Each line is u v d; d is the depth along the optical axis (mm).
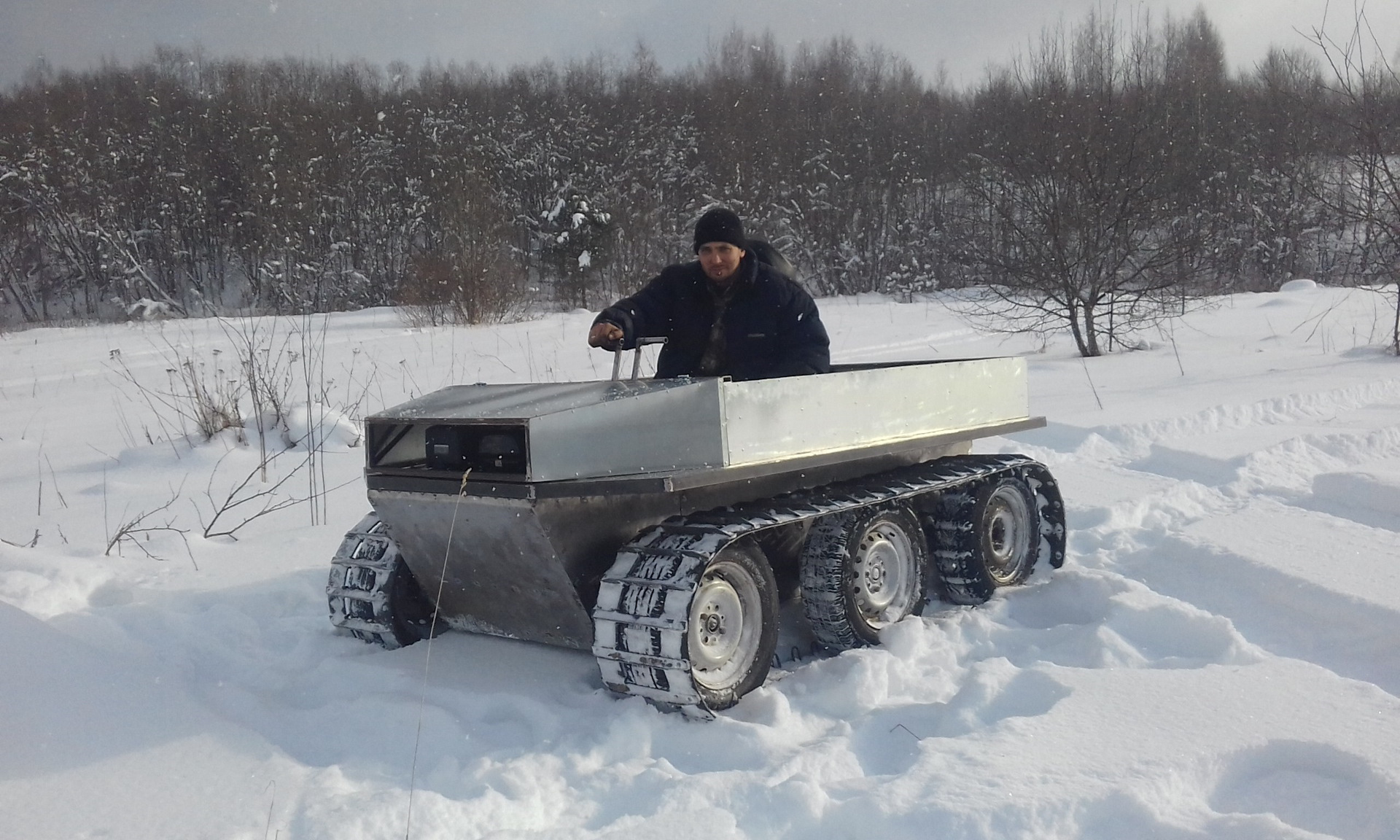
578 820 2869
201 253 34594
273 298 30172
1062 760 3000
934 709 3564
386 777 3139
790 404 3992
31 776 3088
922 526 4977
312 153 32781
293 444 8828
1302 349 13453
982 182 17172
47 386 13008
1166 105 15750
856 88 41031
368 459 3881
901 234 36156
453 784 3078
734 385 3783
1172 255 14203
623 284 29922
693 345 4941
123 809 2893
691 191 35719
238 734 3400
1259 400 9172
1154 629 4316
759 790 2922
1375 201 12664
